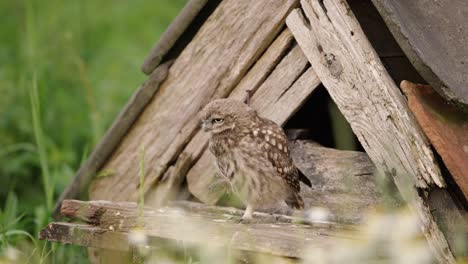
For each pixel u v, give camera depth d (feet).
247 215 38.24
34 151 53.78
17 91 57.16
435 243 33.17
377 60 35.09
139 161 42.47
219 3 40.70
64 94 58.85
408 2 35.50
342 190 38.37
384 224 32.24
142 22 69.87
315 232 34.27
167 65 41.57
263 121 38.78
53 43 63.62
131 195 42.73
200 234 34.22
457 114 34.24
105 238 36.55
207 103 40.63
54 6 70.18
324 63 36.68
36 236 44.06
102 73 61.62
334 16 36.24
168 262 34.09
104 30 68.69
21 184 52.44
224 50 40.16
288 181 38.29
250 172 38.34
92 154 43.21
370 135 35.04
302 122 44.50
